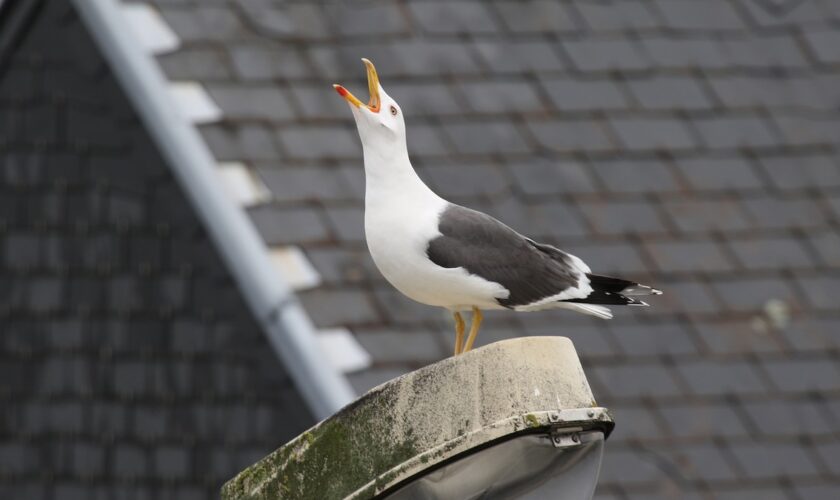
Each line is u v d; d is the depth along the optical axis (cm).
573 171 1348
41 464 1378
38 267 1399
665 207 1341
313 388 1156
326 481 660
